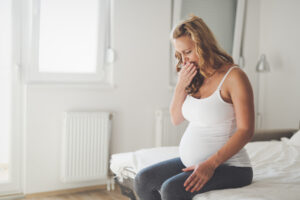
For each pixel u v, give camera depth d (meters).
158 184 1.59
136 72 3.61
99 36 3.40
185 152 1.57
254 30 4.36
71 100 3.31
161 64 3.75
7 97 3.15
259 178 1.73
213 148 1.50
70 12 3.27
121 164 2.23
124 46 3.53
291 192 1.44
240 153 1.51
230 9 4.18
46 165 3.23
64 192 3.32
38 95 3.16
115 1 3.44
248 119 1.41
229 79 1.46
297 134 2.95
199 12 3.98
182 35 1.55
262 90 4.36
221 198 1.37
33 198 3.16
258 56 4.41
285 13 4.00
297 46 3.86
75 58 3.37
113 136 3.54
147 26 3.64
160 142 3.67
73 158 3.21
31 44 3.11
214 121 1.49
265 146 2.69
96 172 3.32
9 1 3.05
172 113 1.75
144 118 3.69
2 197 3.10
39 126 3.18
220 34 4.15
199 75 1.61
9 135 3.15
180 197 1.41
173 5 3.78
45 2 3.13
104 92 3.47
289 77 3.96
